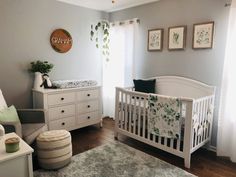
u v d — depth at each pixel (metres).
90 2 3.52
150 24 3.51
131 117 3.02
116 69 4.08
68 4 3.57
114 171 2.29
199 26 2.85
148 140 2.78
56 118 3.14
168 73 3.33
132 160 2.55
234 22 2.44
